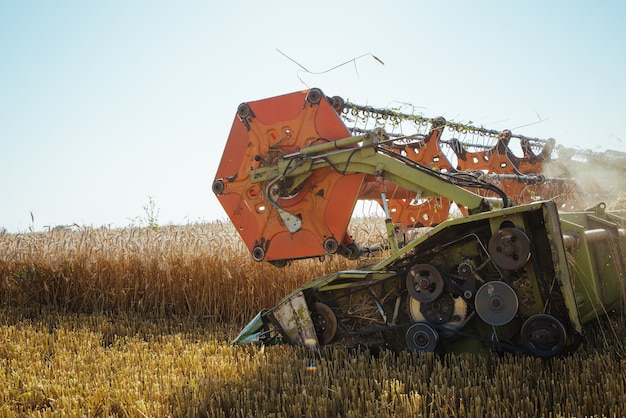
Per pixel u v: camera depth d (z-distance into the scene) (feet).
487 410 11.48
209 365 16.28
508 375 13.69
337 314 17.87
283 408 12.46
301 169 18.42
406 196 23.04
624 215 22.81
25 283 32.60
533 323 14.47
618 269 18.90
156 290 30.09
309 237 18.70
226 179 19.97
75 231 37.22
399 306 16.87
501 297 14.74
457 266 15.94
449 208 25.26
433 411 12.21
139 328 24.61
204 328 24.95
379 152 17.95
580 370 14.05
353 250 19.07
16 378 16.14
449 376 14.02
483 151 32.65
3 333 22.80
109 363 17.49
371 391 13.42
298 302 17.99
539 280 14.90
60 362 17.72
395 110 23.95
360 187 17.99
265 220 19.38
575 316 14.19
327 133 18.70
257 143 19.63
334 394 13.02
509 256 14.61
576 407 11.53
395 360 16.20
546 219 14.34
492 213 14.92
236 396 13.43
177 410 12.61
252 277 27.96
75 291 31.89
